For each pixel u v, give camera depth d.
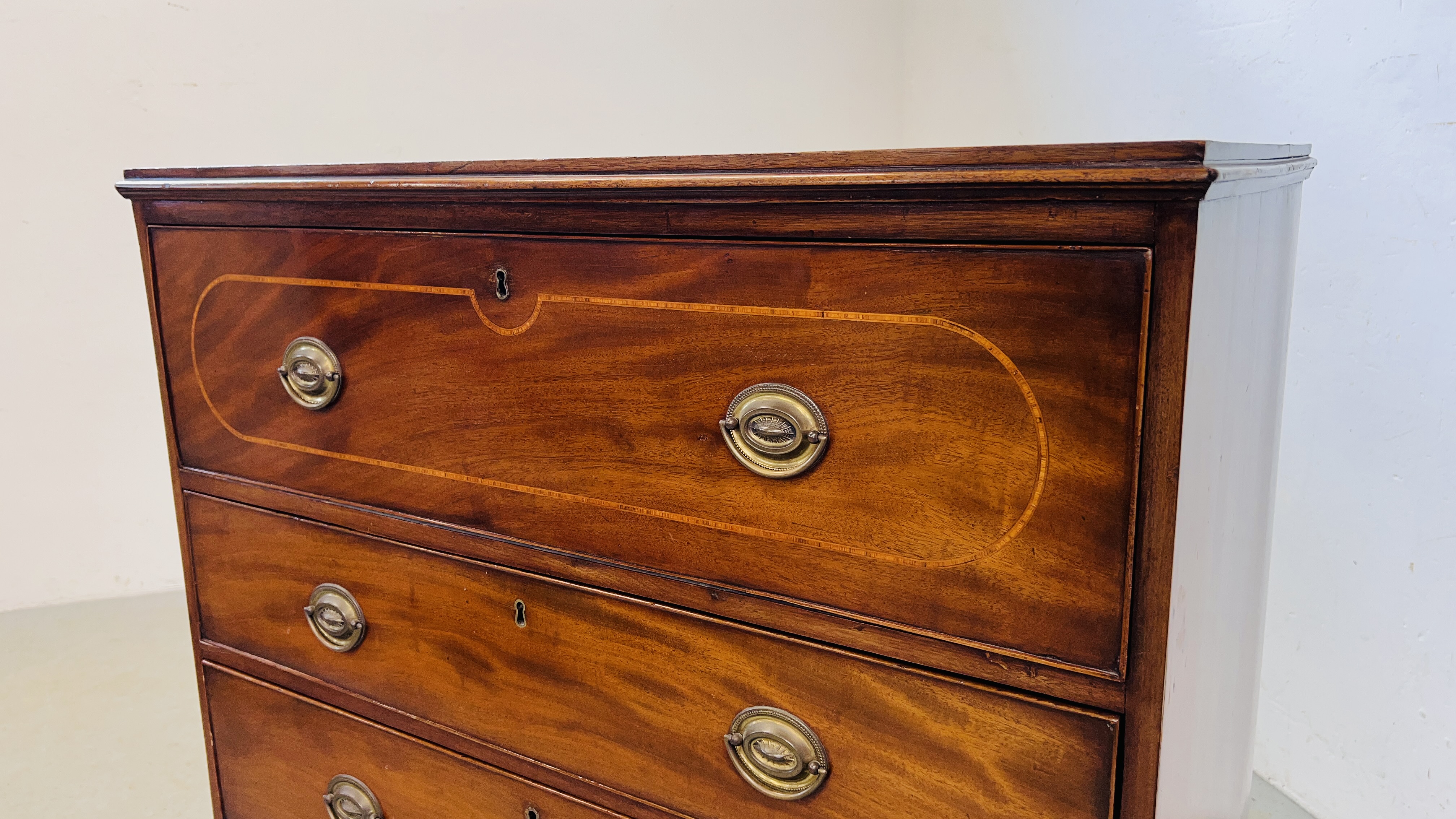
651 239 0.87
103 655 2.25
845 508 0.83
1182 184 0.63
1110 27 1.75
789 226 0.80
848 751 0.88
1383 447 1.35
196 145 2.40
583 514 0.98
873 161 0.74
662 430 0.91
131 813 1.67
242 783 1.38
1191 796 0.91
